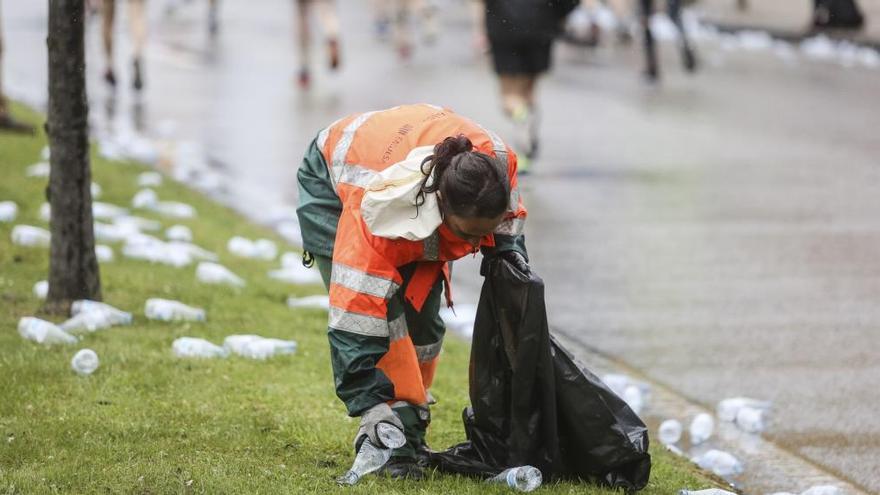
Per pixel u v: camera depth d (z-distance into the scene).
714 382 17.38
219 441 12.90
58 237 17.11
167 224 24.16
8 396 13.77
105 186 26.47
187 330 17.03
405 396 11.73
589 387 11.94
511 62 31.64
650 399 16.72
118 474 11.57
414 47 54.78
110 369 14.93
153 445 12.55
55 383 14.33
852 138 36.28
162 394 14.34
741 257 23.95
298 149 33.81
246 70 47.81
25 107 35.00
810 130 37.50
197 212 26.03
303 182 12.16
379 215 10.84
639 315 20.36
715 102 42.31
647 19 46.34
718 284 22.14
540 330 11.69
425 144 11.38
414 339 12.21
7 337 15.92
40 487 11.12
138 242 21.39
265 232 25.34
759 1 68.75
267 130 36.34
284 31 59.09
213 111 39.25
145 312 17.62
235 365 15.62
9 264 19.67
